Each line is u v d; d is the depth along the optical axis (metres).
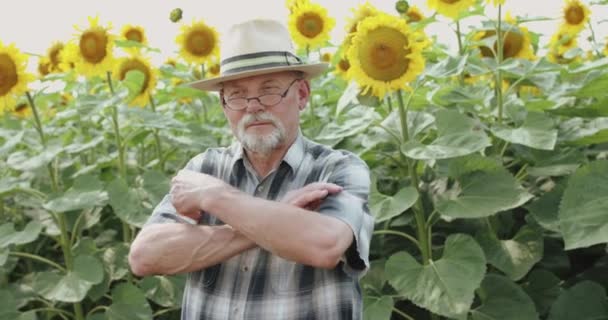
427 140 4.11
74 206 3.82
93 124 5.52
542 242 3.59
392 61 3.34
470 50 4.62
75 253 4.28
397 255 3.37
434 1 3.98
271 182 2.25
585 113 3.85
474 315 3.45
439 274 3.23
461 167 3.58
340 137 3.65
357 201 2.12
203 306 2.23
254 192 2.26
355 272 2.12
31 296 4.29
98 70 4.48
